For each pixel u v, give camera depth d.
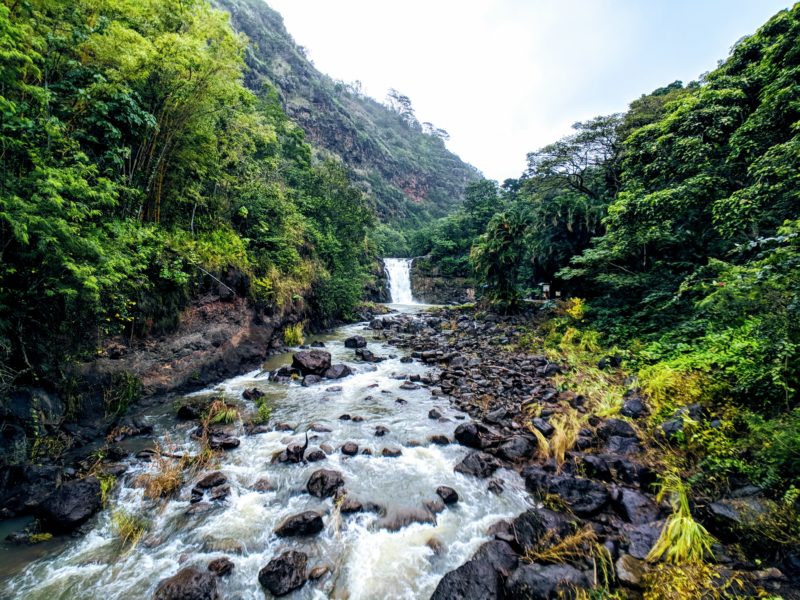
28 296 5.48
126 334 7.78
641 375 8.15
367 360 12.94
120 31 7.52
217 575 3.62
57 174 5.39
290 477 5.39
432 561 3.92
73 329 6.40
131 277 7.73
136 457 5.81
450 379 10.60
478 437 6.51
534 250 22.67
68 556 3.84
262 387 9.66
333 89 99.44
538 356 12.50
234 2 77.31
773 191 7.48
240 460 5.82
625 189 14.05
